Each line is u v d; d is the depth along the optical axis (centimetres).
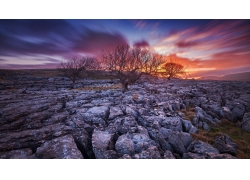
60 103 1409
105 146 689
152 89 2580
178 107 1475
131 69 2380
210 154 666
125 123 928
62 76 6594
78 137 733
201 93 2139
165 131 931
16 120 966
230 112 1292
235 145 804
